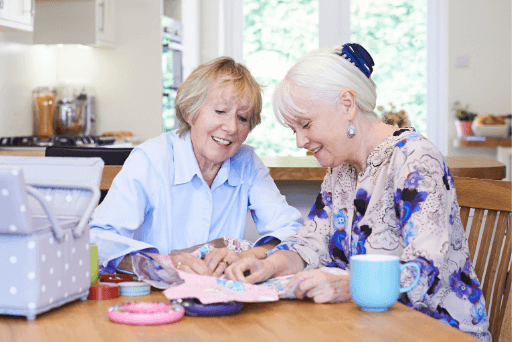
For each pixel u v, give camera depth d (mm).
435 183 1140
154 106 4465
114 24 4422
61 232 843
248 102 1417
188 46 5168
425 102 5500
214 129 1420
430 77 5473
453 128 5387
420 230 1097
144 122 4488
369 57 1252
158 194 1446
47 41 4176
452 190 1213
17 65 4023
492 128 5066
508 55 5324
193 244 1515
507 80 5336
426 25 5449
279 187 2184
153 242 1463
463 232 1238
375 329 797
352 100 1230
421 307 1060
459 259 1220
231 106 1406
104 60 4500
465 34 5340
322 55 1238
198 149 1475
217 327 804
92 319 834
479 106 5371
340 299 956
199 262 1153
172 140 1511
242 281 1077
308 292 955
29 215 793
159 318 810
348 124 1252
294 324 822
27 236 808
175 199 1492
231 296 888
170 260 1163
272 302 956
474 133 5156
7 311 824
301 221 1591
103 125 4523
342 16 5469
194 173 1479
